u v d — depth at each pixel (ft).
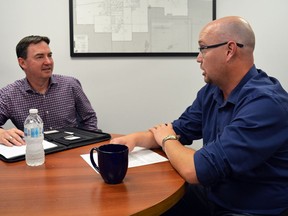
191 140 5.05
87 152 4.45
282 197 3.68
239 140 3.40
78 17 8.05
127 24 8.38
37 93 6.72
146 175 3.57
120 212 2.67
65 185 3.26
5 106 6.54
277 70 9.46
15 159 4.02
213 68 4.02
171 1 8.57
